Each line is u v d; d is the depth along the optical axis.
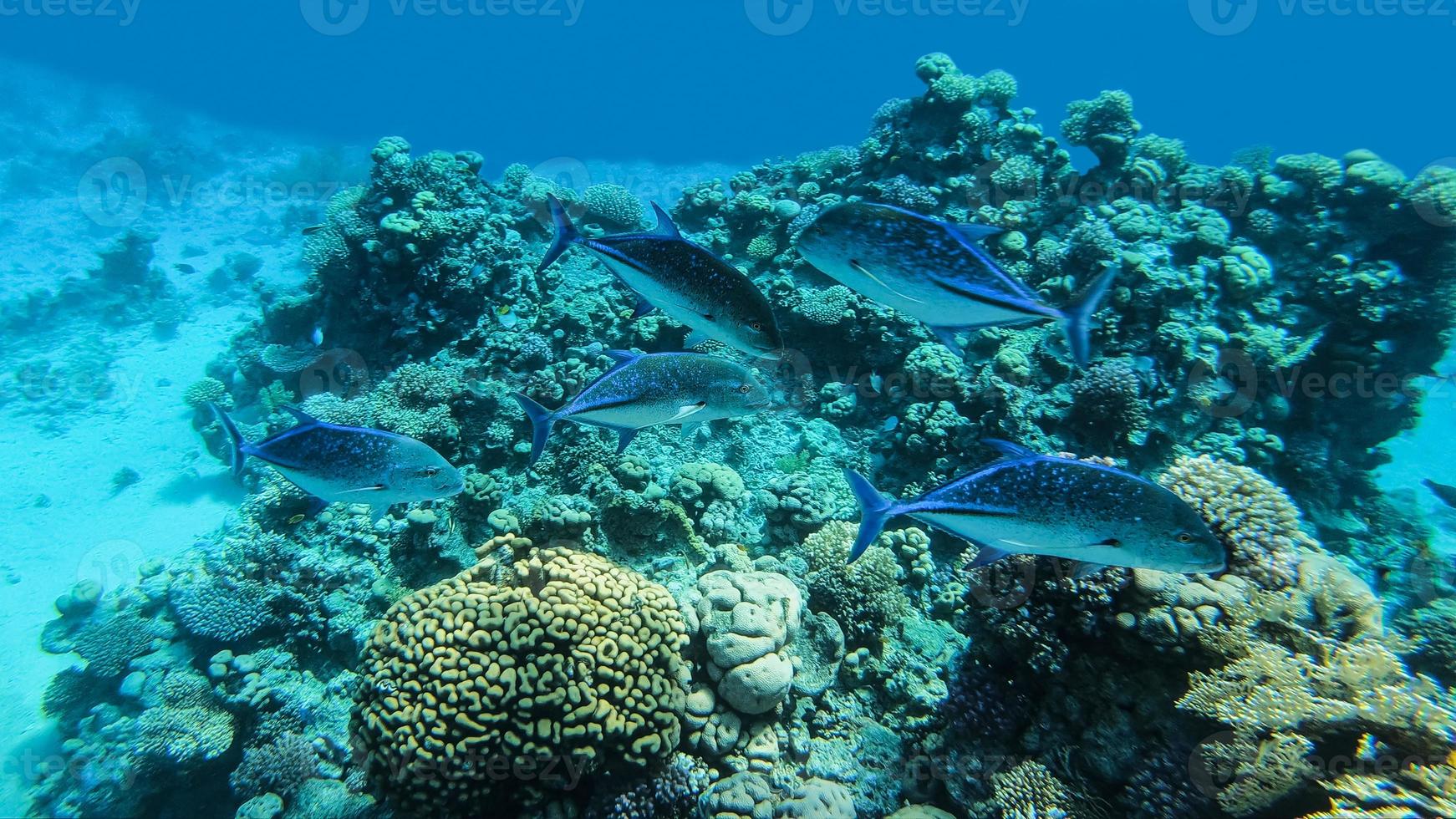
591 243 1.48
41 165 11.22
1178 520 1.18
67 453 4.75
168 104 18.22
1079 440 2.83
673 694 1.91
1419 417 3.54
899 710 2.12
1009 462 1.27
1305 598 1.65
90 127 14.80
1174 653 1.60
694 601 2.11
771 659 1.97
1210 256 3.35
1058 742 1.75
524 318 3.44
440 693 1.76
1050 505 1.25
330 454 1.63
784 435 3.15
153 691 2.56
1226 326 3.21
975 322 1.24
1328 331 3.43
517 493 2.83
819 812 1.85
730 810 1.84
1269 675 1.51
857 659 2.19
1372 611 1.64
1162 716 1.62
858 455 3.06
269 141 16.28
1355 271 3.42
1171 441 2.83
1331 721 1.46
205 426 4.62
